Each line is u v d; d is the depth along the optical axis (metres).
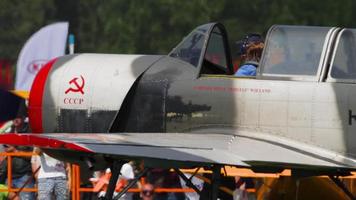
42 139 30.27
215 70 38.41
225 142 33.78
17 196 45.25
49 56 64.50
